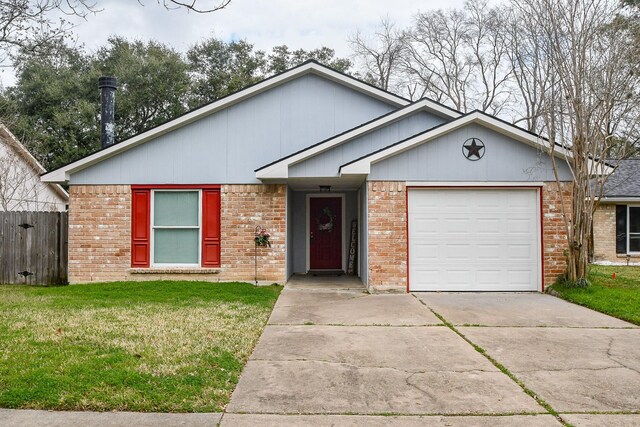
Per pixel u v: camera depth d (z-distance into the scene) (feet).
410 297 34.91
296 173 39.52
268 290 37.09
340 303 32.60
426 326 25.73
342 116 43.14
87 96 96.12
